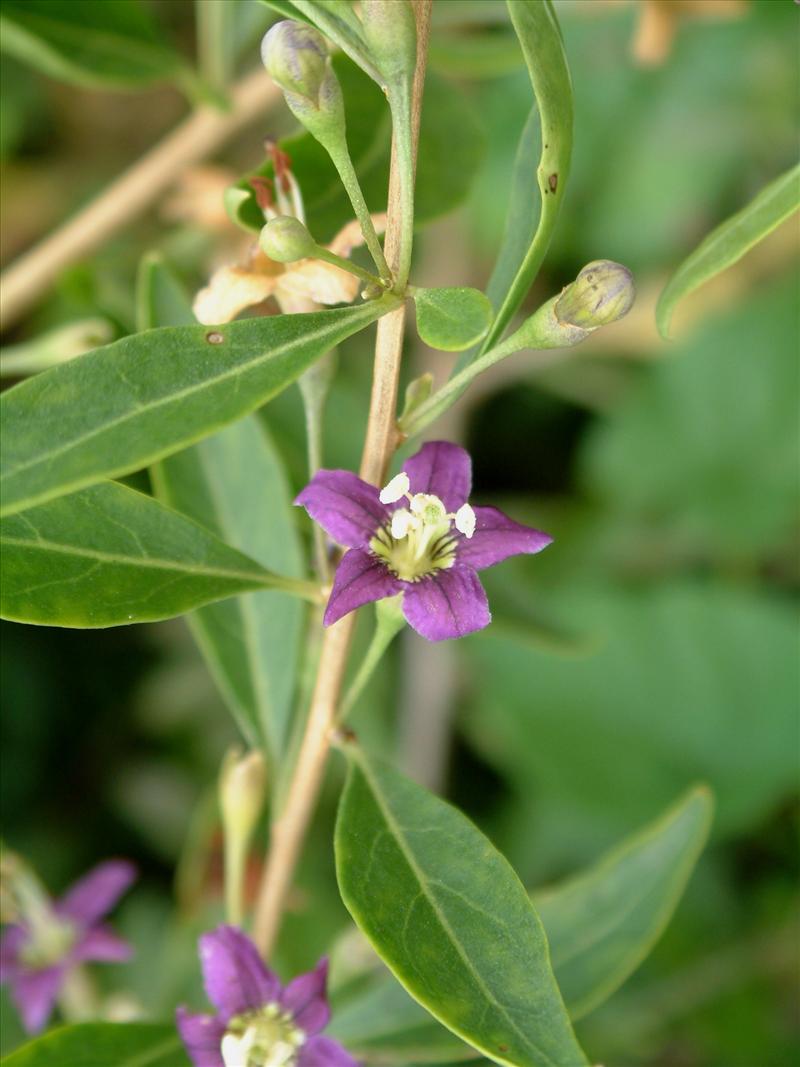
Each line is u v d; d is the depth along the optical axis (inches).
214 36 8.2
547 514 11.7
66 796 11.3
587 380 11.8
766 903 10.4
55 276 8.7
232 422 5.3
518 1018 5.5
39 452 5.2
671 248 11.4
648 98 11.2
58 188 12.3
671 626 10.6
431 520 5.7
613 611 10.7
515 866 10.7
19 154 12.3
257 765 6.6
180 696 11.4
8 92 12.2
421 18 5.6
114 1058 6.2
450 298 5.4
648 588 10.7
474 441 12.0
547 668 10.6
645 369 11.7
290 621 6.9
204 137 8.6
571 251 11.5
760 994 10.2
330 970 7.1
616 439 11.7
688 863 7.1
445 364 10.9
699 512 11.6
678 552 11.6
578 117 11.3
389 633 5.9
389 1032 6.8
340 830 5.8
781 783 10.4
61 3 7.8
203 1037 6.1
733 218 5.9
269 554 6.9
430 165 6.8
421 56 5.6
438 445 5.9
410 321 10.9
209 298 5.9
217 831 8.2
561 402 12.1
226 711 11.5
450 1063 7.1
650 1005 10.0
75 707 11.4
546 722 10.6
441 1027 6.8
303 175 6.6
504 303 5.8
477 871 5.7
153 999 9.6
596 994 7.0
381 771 6.0
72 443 5.2
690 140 11.3
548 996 5.5
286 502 6.9
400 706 10.8
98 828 11.2
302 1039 6.2
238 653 6.9
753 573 11.6
